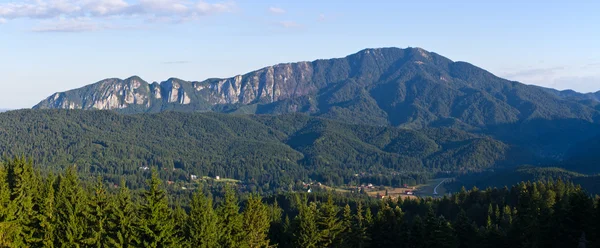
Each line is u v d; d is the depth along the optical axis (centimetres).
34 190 7694
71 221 6812
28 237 6794
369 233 9506
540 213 8594
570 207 7794
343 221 9181
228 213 7844
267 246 8638
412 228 9325
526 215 9050
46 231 6844
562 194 11644
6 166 8906
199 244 6631
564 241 7669
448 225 8656
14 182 7831
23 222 6925
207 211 7238
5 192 6712
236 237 7719
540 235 8069
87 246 6725
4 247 6531
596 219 7131
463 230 9394
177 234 6750
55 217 7169
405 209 14238
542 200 10225
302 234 8269
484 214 12338
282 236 9800
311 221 8350
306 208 8600
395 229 9500
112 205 7125
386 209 9925
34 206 7606
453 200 14012
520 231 8862
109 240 6234
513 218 10181
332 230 8569
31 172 8850
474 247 9206
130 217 6656
